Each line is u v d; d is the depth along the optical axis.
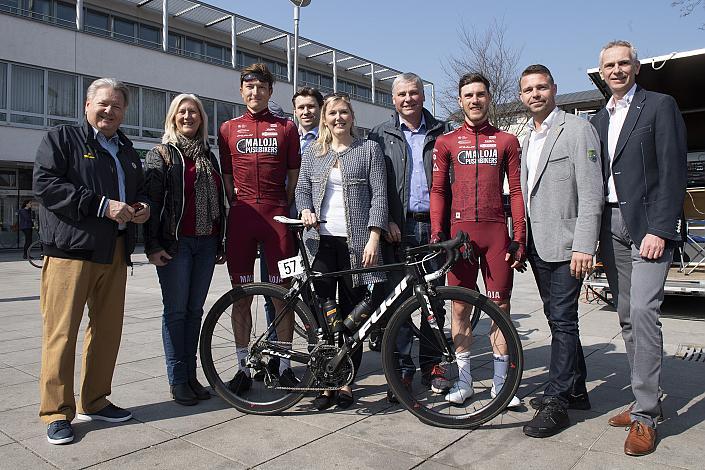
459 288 3.31
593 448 2.93
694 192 8.30
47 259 3.15
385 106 34.09
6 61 19.44
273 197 3.82
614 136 3.24
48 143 3.06
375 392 3.90
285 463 2.77
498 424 3.29
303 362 3.47
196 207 3.66
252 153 3.76
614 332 5.71
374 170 3.71
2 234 20.70
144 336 5.68
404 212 4.04
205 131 3.84
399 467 2.73
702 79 7.25
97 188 3.17
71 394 3.15
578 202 3.25
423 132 4.16
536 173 3.43
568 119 3.37
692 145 9.15
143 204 3.30
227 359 3.82
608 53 3.18
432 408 3.38
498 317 3.25
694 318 6.57
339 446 2.98
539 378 4.19
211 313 3.67
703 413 3.41
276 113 4.70
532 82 3.42
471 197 3.52
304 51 31.20
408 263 3.39
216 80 25.36
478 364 4.50
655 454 2.84
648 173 3.03
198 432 3.17
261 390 3.65
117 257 3.38
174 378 3.64
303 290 3.60
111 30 24.22
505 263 3.52
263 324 3.78
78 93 21.22
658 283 2.98
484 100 3.53
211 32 27.91
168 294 3.64
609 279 3.38
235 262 3.82
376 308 3.52
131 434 3.14
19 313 7.14
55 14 22.12
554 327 3.36
